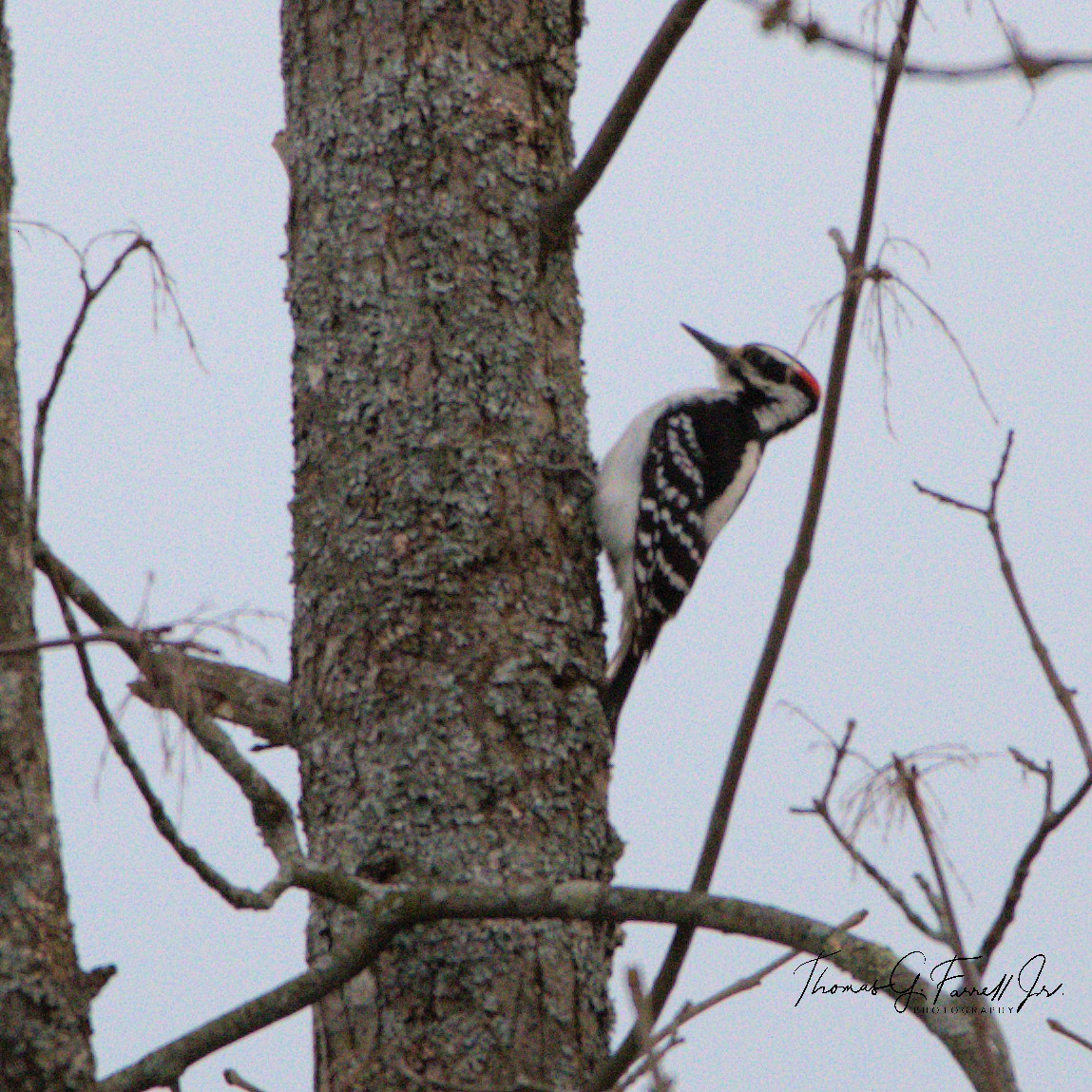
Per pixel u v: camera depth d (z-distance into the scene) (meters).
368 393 8.53
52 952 5.86
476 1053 7.49
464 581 8.24
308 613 8.39
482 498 8.41
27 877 5.86
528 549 8.45
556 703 8.22
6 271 6.20
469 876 7.73
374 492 8.38
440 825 7.81
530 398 8.74
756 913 6.42
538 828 7.92
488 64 9.09
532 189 9.03
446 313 8.65
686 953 6.77
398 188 8.80
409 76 8.92
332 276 8.77
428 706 7.99
